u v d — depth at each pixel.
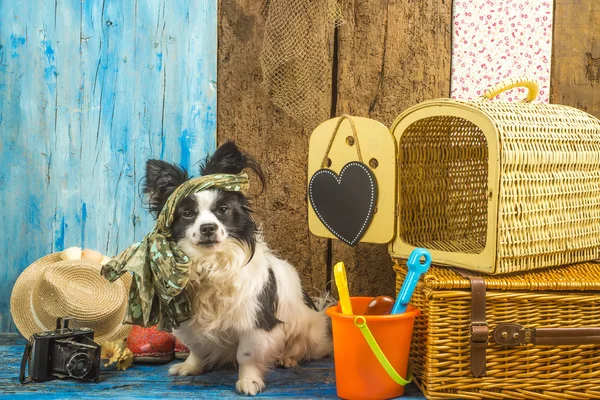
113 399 1.76
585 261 2.05
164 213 1.80
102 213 2.42
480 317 1.73
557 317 1.77
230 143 1.93
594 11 2.47
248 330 1.89
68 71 2.37
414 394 1.83
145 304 1.76
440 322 1.75
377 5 2.41
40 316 2.12
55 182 2.40
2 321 2.45
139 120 2.40
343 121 2.09
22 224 2.41
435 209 2.17
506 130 1.74
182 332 1.96
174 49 2.38
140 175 2.42
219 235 1.78
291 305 2.07
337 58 2.42
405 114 1.96
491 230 1.74
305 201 2.46
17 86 2.37
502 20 2.43
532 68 2.45
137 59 2.38
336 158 2.12
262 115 2.43
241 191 1.91
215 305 1.88
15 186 2.40
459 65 2.44
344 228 2.11
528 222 1.78
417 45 2.44
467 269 1.84
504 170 1.72
